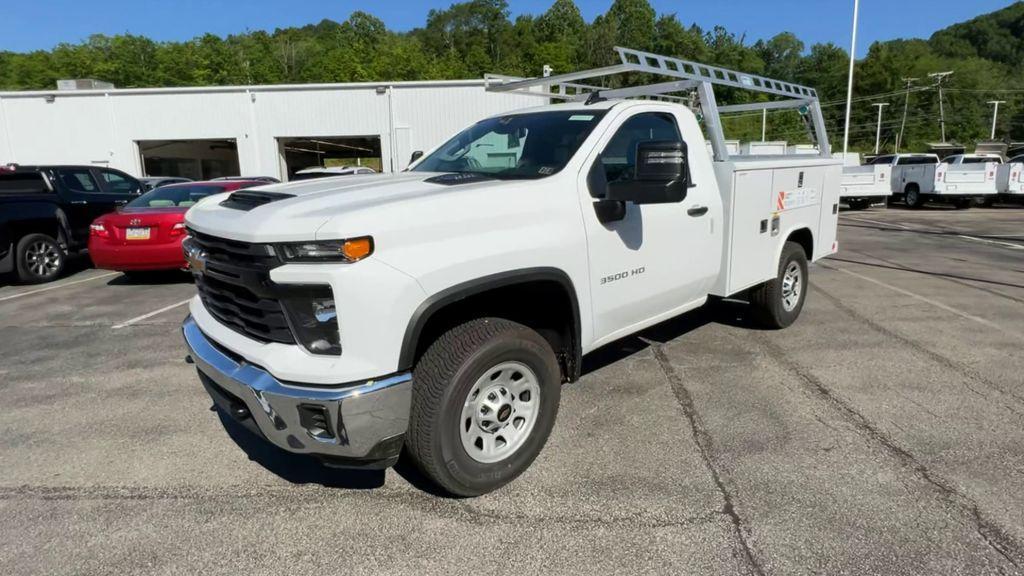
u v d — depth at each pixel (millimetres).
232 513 3047
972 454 3502
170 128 25422
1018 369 4875
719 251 4613
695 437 3744
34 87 75188
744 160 5039
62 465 3551
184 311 7250
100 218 8445
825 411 4098
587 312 3492
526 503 3082
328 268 2484
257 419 2732
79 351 5711
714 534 2807
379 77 80062
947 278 8734
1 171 9328
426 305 2668
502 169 3727
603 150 3641
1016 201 24047
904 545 2707
